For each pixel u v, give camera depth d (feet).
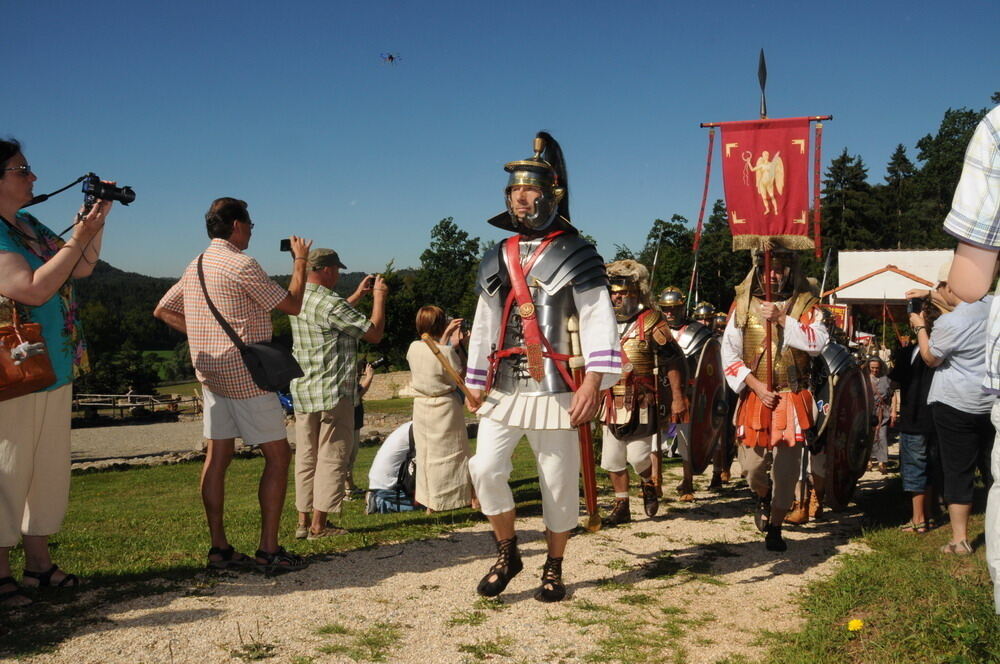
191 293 14.64
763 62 17.15
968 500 16.12
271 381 14.19
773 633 12.07
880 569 14.15
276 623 12.10
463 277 347.97
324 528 19.11
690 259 226.17
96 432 96.58
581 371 13.42
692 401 21.53
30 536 13.41
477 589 13.71
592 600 13.78
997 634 10.38
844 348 19.92
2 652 10.62
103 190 12.25
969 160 7.55
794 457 17.28
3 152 12.15
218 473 15.14
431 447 22.39
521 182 13.34
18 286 11.84
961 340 15.79
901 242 272.92
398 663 10.80
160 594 13.32
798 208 16.94
